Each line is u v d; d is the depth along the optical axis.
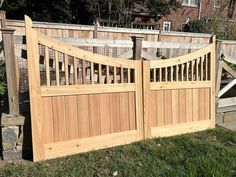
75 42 3.99
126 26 17.67
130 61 4.16
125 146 4.10
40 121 3.56
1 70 4.85
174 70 4.78
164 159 3.70
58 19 18.08
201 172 3.35
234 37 15.56
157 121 4.48
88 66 4.73
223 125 5.33
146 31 9.10
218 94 5.39
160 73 4.43
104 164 3.51
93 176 3.22
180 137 4.51
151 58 4.65
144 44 4.50
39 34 3.48
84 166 3.45
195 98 4.84
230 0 21.48
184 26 20.53
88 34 8.32
